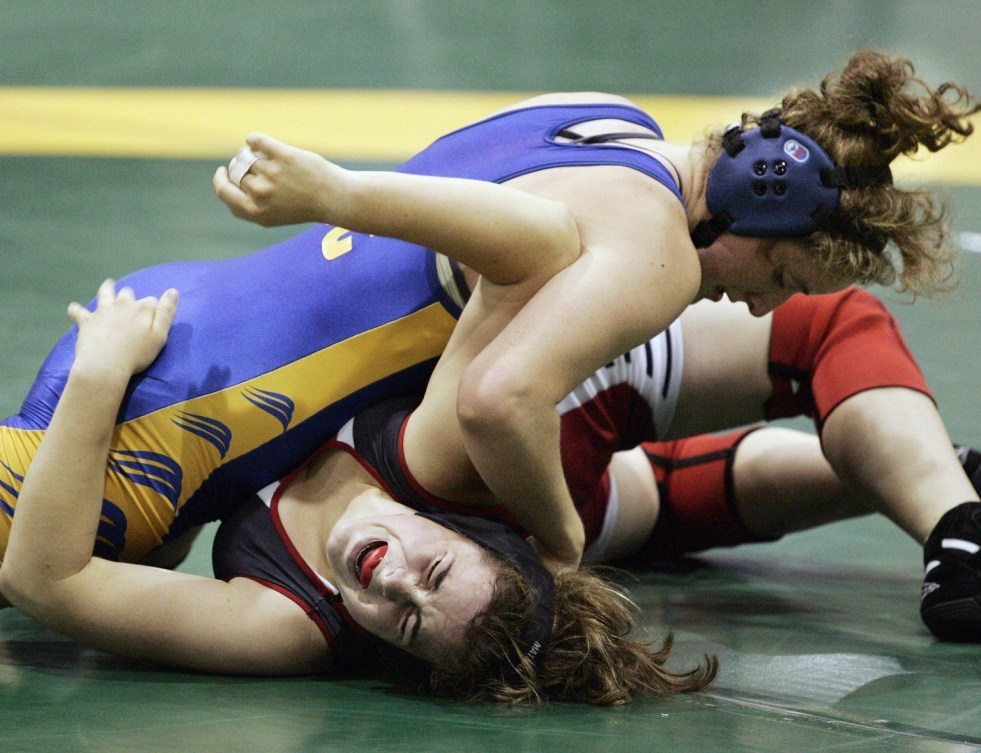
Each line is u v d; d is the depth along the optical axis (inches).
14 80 1120.2
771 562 416.8
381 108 1045.2
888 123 303.0
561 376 281.1
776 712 299.9
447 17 1379.2
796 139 303.0
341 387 318.3
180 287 341.1
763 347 376.2
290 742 273.7
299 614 310.3
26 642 336.5
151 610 306.0
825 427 370.3
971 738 286.8
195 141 951.0
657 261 290.0
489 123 339.0
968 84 1127.0
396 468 308.8
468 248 281.0
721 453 409.7
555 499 298.8
